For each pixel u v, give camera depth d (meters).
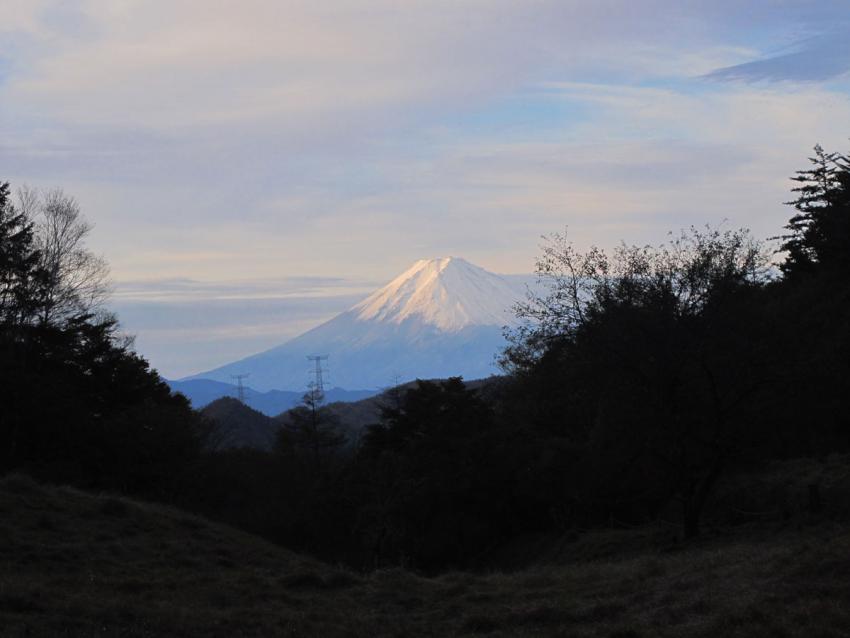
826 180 45.09
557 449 41.47
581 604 15.21
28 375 43.19
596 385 25.53
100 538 20.30
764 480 30.02
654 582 16.28
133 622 13.69
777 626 10.95
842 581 12.66
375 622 15.02
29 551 17.95
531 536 45.03
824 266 36.38
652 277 25.59
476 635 13.68
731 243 25.61
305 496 54.19
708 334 24.50
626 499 38.62
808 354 25.34
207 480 53.47
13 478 23.45
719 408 25.09
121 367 53.34
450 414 50.72
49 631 12.41
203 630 13.54
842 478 26.16
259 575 18.91
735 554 17.98
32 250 47.84
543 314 26.42
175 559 19.47
